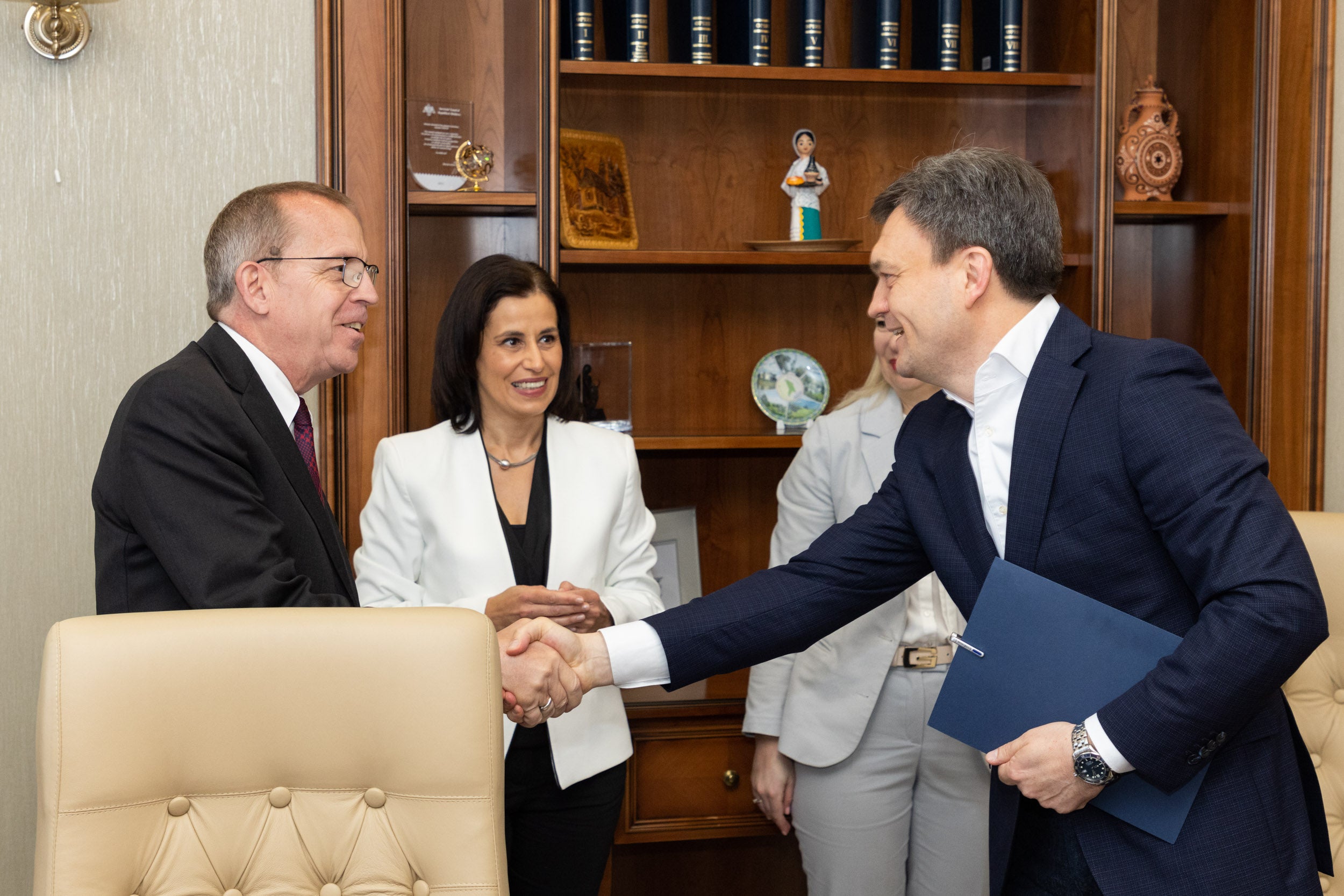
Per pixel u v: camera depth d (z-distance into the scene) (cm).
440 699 124
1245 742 124
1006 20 264
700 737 238
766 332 285
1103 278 246
